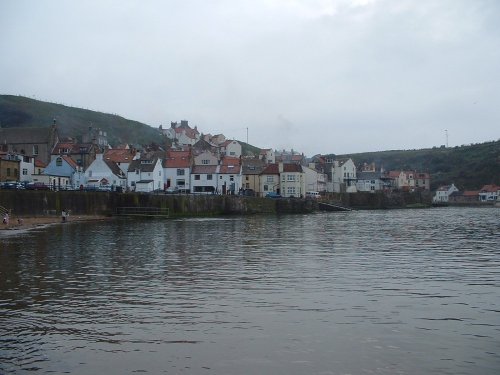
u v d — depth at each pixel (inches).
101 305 793.6
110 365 544.4
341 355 569.6
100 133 7116.1
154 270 1115.3
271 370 529.0
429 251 1445.6
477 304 794.2
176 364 546.6
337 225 2645.2
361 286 928.9
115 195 3361.2
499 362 549.6
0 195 2721.5
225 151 7047.2
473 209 5605.3
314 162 6929.1
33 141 4960.6
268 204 4335.6
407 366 538.3
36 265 1186.0
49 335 644.1
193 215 3779.5
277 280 990.4
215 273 1074.1
